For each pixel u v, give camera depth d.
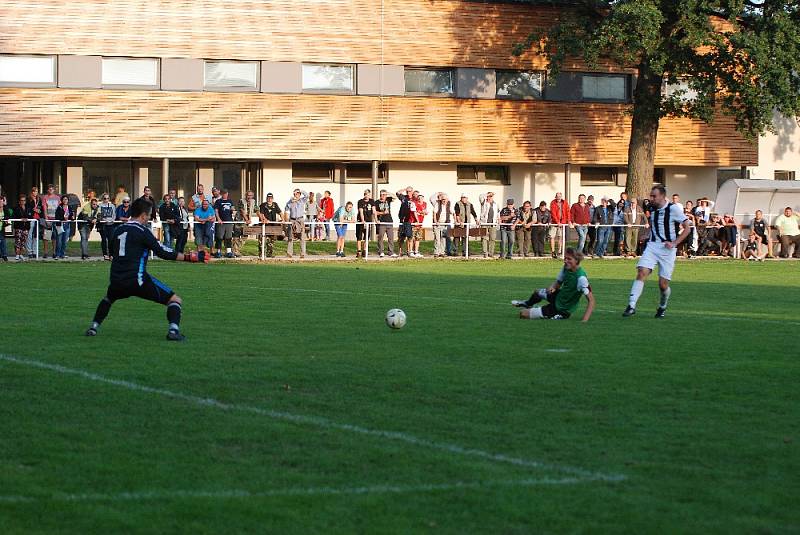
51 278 51.53
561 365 24.52
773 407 19.86
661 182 102.44
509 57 93.62
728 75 83.44
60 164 88.50
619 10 78.81
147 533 12.28
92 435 16.95
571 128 95.81
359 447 16.31
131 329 30.64
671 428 17.92
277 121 88.56
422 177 95.62
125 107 85.31
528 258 75.31
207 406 19.28
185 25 86.12
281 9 88.12
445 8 92.06
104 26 84.50
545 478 14.71
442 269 62.66
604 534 12.47
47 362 24.12
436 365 24.27
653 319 35.31
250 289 45.97
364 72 90.31
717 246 83.06
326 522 12.71
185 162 90.69
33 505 13.24
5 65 83.06
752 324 34.06
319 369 23.52
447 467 15.20
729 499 13.87
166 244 68.75
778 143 109.81
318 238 84.81
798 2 82.19
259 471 14.91
